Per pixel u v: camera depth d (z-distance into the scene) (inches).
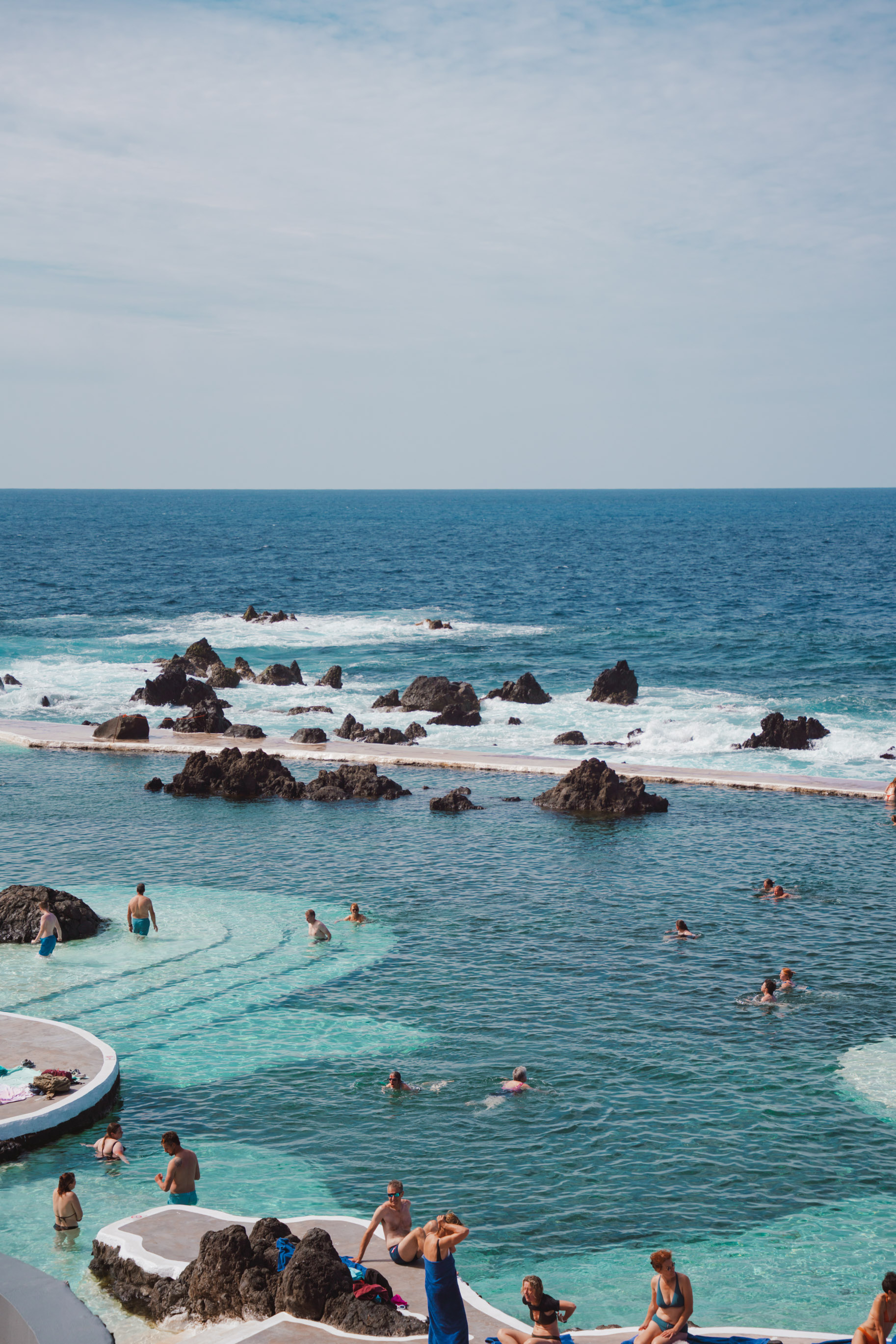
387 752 2338.8
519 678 2997.0
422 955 1263.5
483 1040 1051.3
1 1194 782.5
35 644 3661.4
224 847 1702.8
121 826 1822.1
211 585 5615.2
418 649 3678.6
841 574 6195.9
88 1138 871.1
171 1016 1101.1
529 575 6230.3
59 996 1145.4
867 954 1262.3
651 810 1902.1
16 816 1870.1
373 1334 567.2
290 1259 617.6
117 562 6845.5
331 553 7800.2
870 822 1829.5
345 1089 958.4
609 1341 578.6
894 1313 546.9
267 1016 1103.6
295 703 2861.7
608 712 2736.2
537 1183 818.8
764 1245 748.0
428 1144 871.7
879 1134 886.4
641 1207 789.2
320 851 1679.4
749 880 1531.7
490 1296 690.8
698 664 3395.7
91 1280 676.1
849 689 2994.6
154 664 3262.8
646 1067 996.6
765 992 1145.4
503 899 1456.7
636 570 6481.3
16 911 1321.4
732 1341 558.3
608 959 1251.2
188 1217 720.3
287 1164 840.3
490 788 2095.2
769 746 2415.1
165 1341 607.2
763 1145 869.8
